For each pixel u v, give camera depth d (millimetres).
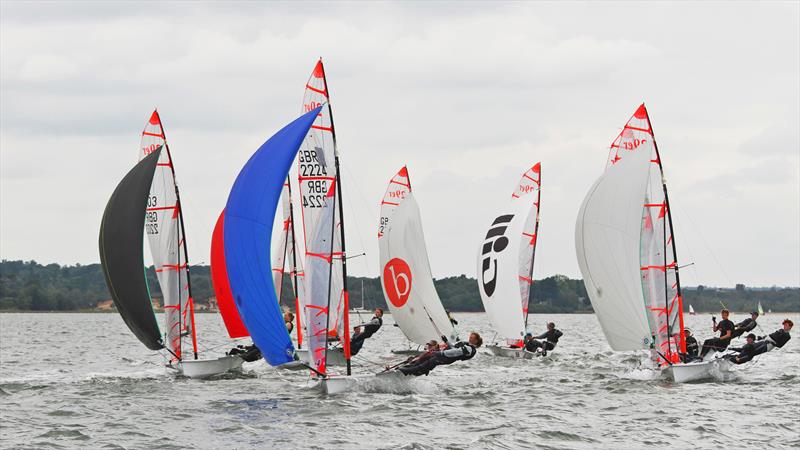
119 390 103500
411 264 135375
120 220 108875
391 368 99125
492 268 149000
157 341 112375
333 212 92688
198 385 107500
